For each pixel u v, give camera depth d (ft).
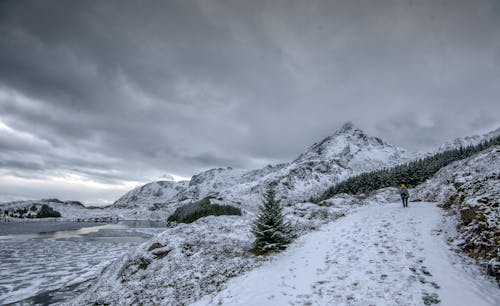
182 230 80.23
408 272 33.40
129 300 49.39
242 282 41.42
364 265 37.83
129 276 61.52
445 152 313.53
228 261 54.39
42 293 75.20
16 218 560.20
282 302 31.89
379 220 58.95
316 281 36.04
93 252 141.38
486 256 33.24
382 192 113.39
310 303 30.55
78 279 88.84
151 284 53.42
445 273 31.94
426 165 257.34
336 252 45.42
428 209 61.93
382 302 28.02
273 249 55.42
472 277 30.63
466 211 43.32
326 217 82.94
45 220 543.39
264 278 40.88
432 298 27.32
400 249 40.75
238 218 92.07
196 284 47.70
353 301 29.22
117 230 283.79
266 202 60.70
